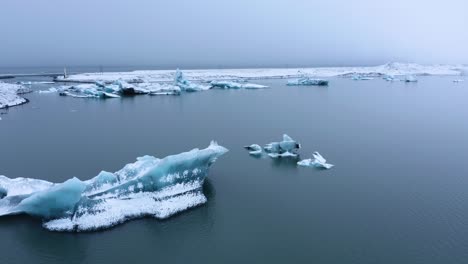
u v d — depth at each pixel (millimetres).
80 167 25609
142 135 35250
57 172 24578
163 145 31516
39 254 15242
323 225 17375
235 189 21500
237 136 34750
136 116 46406
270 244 15820
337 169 25109
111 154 28781
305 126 39188
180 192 19391
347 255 15016
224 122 41812
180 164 19172
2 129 38219
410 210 18875
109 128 38656
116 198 18125
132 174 19250
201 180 20562
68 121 42969
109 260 14906
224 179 23172
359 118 44125
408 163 26422
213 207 19109
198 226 17219
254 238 16297
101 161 26984
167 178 18922
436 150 29797
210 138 33938
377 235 16484
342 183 22500
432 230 16922
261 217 18125
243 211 18703
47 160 27172
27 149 30156
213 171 24734
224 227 17188
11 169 25125
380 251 15289
